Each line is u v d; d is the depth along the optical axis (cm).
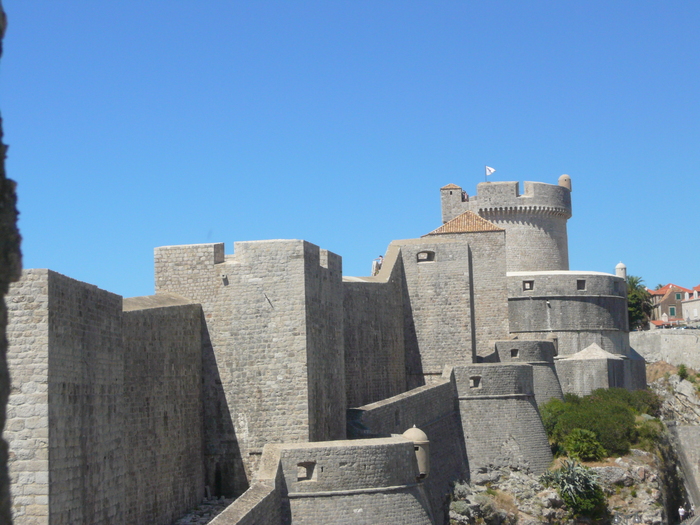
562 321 8319
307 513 3947
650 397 8112
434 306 6488
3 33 1227
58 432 2894
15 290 2877
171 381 4197
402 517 4088
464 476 5981
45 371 2845
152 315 4062
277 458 3994
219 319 4544
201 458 4450
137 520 3809
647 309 13675
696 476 7731
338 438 4794
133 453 3806
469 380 6191
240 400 4484
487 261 7581
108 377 3322
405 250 6569
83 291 3141
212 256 4588
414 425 5519
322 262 4831
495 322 7519
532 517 5806
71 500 2950
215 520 3331
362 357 5906
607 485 6450
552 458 6397
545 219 9300
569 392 8025
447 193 9175
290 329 4472
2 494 1230
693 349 10812
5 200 1260
